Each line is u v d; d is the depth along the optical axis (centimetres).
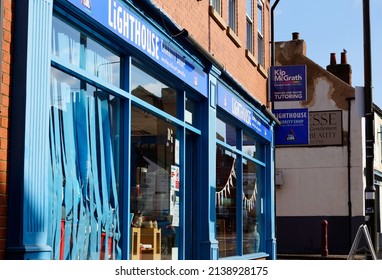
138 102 873
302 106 2748
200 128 1131
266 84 1698
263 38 1697
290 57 2798
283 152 2745
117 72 834
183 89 1051
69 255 695
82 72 723
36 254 588
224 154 1272
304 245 2670
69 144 703
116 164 816
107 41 790
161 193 957
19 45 588
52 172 662
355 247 1244
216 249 1125
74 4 675
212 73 1158
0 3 557
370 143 1355
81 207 723
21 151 579
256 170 1559
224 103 1242
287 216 2706
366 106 1364
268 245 1605
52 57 654
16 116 582
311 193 2695
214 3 1266
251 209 1480
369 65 1380
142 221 890
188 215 1091
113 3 772
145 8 865
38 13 606
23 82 584
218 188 1211
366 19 1395
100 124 779
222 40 1283
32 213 588
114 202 805
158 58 912
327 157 2694
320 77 2739
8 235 577
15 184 577
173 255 995
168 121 993
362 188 2647
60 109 685
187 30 1048
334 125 2698
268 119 1619
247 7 1541
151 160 926
